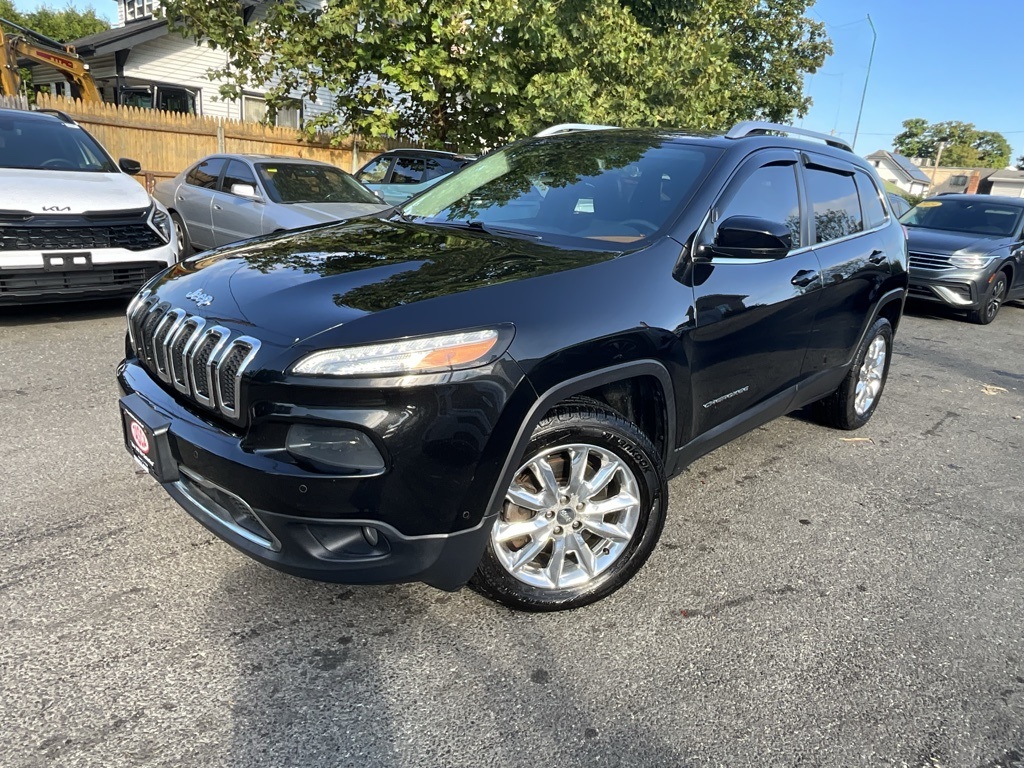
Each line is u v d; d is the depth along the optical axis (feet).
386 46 39.70
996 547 11.29
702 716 7.34
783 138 12.48
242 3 44.21
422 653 8.02
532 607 8.64
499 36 39.22
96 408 14.40
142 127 40.91
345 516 7.11
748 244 9.49
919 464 14.61
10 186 18.99
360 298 7.70
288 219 24.81
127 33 62.49
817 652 8.43
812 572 10.21
